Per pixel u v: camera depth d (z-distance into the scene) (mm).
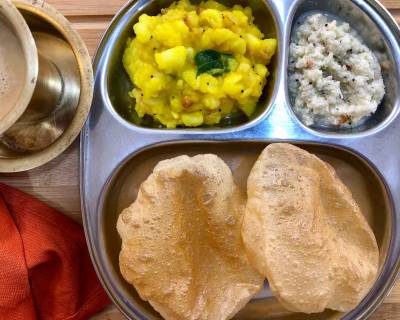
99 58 294
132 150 294
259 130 293
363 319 297
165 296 271
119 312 323
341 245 283
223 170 284
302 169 280
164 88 291
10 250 299
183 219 276
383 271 301
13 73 248
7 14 239
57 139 280
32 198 313
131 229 275
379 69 309
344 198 286
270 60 307
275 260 260
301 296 262
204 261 284
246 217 271
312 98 297
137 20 303
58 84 296
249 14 308
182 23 283
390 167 300
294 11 298
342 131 307
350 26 318
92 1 319
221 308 277
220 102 296
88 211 292
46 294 317
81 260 322
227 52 291
